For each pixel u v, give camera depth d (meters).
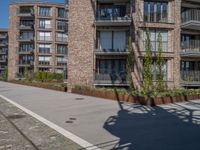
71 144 9.41
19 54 75.25
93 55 32.09
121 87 31.59
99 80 31.77
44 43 75.38
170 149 8.66
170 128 11.66
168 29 32.31
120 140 9.82
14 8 75.31
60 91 33.56
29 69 74.56
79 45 32.38
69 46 32.53
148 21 31.84
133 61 30.59
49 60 75.56
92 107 18.17
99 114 15.43
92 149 8.82
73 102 21.06
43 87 41.81
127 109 17.16
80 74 32.28
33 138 10.26
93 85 31.77
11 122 13.46
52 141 9.82
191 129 11.42
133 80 30.55
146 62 23.47
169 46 32.31
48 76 58.38
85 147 9.05
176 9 32.53
